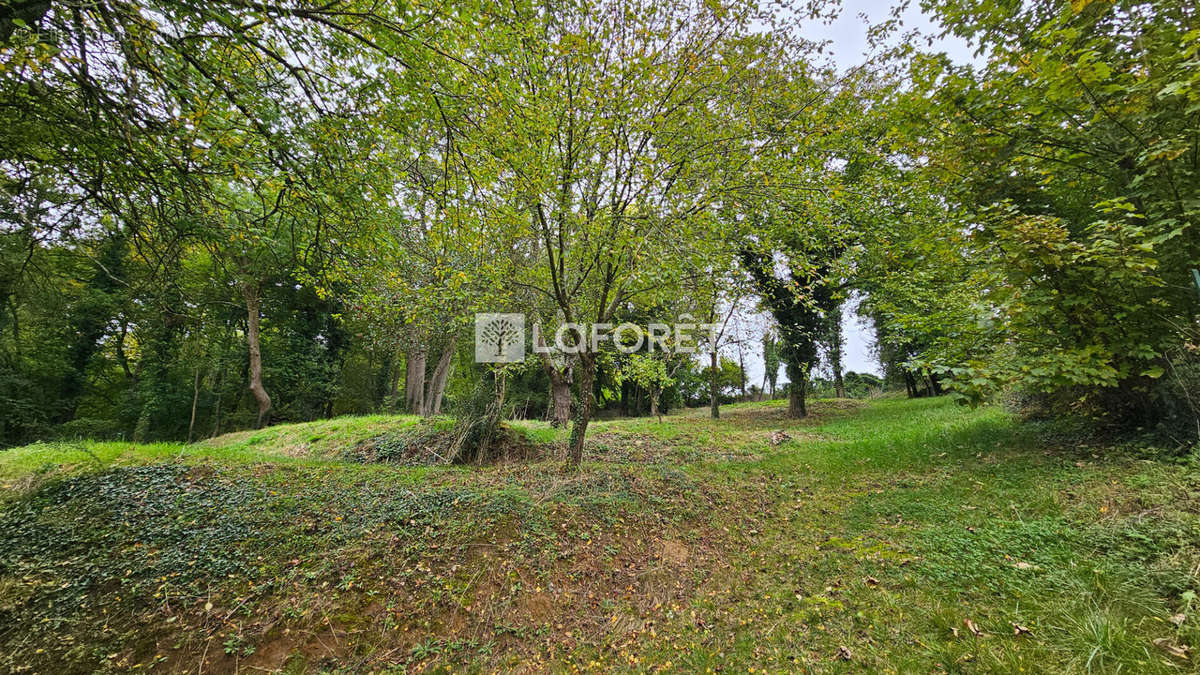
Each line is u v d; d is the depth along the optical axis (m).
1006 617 2.82
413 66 4.09
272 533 4.64
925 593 3.30
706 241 6.16
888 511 5.04
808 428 13.09
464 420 8.57
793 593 3.81
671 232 5.75
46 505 4.95
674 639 3.54
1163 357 4.37
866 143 6.84
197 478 5.87
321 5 4.03
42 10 3.23
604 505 5.69
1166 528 3.16
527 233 6.39
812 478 6.88
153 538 4.50
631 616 3.97
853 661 2.80
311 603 3.81
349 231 5.34
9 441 16.48
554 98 5.12
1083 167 4.71
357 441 9.37
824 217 6.25
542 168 5.12
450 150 4.86
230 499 5.32
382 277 6.58
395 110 4.53
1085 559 3.19
